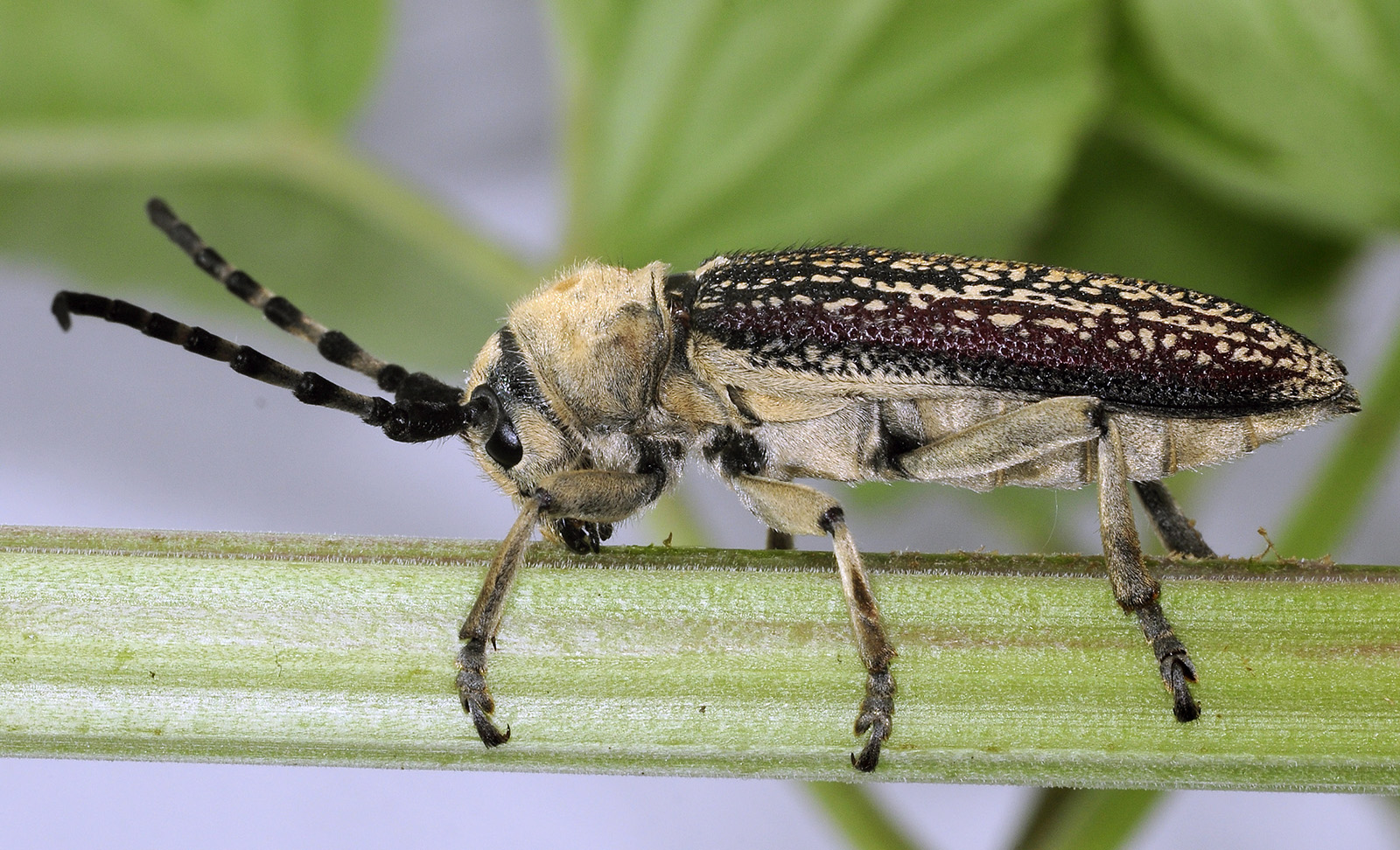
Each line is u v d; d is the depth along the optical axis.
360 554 0.13
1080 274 0.14
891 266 0.14
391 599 0.13
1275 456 0.17
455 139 0.17
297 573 0.13
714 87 0.15
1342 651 0.13
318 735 0.13
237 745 0.13
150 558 0.13
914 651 0.13
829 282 0.14
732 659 0.13
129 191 0.15
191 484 0.17
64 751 0.13
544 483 0.13
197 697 0.13
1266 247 0.16
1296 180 0.15
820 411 0.14
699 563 0.13
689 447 0.14
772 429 0.14
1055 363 0.14
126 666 0.13
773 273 0.14
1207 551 0.14
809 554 0.13
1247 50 0.15
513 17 0.17
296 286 0.15
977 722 0.13
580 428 0.14
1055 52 0.15
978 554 0.13
